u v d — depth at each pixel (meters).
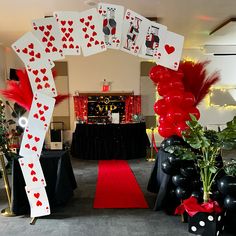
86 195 3.75
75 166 5.44
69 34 2.75
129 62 7.45
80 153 6.15
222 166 2.68
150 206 3.35
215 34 5.77
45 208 2.95
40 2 3.76
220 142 2.46
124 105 7.41
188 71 3.47
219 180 2.48
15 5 3.87
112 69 7.44
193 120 2.54
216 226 2.47
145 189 4.00
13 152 3.18
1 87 6.42
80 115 7.30
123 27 2.81
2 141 3.07
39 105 2.84
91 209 3.27
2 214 3.15
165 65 2.97
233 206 2.37
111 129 6.01
